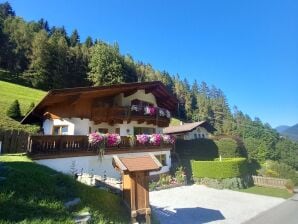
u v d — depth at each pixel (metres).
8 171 9.42
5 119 31.23
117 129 24.19
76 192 10.04
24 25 87.75
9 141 20.61
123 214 10.73
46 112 22.20
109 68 69.12
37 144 14.78
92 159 17.91
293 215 16.25
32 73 62.69
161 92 27.30
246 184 26.55
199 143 32.53
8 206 7.34
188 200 18.78
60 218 7.68
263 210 17.45
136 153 22.11
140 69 103.75
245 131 76.25
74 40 99.88
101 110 21.33
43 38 69.50
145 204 10.65
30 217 7.21
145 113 24.42
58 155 15.73
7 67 67.56
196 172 26.19
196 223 13.56
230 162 25.23
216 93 141.12
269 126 79.31
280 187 26.78
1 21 82.88
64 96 18.62
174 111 32.09
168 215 14.69
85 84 71.62
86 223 8.14
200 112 105.50
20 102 39.22
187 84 135.50
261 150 46.22
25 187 8.65
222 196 21.05
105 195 11.33
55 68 65.69
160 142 25.31
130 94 23.56
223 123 100.94
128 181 11.52
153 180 23.67
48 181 9.81
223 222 14.07
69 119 20.03
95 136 18.05
